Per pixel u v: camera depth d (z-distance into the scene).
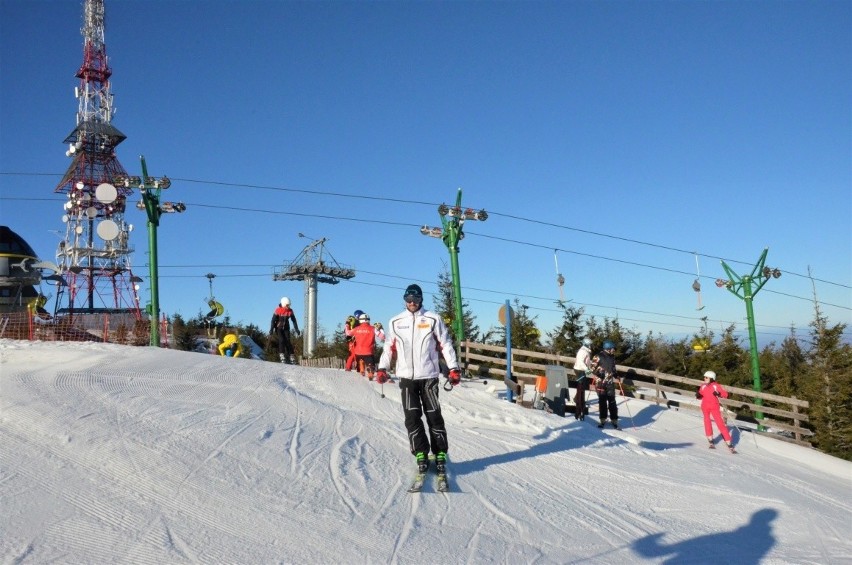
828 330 27.66
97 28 41.72
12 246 25.75
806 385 26.70
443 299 27.36
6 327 21.06
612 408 14.16
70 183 38.56
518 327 27.30
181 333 32.97
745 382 30.59
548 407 14.66
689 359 32.09
